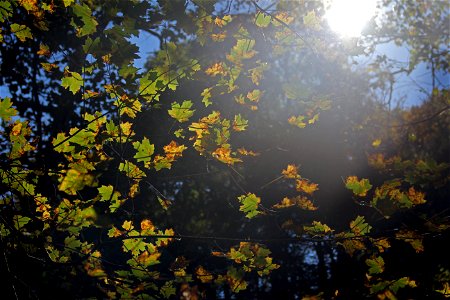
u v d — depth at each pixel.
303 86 3.18
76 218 3.30
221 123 3.18
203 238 3.30
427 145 13.93
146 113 3.22
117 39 2.93
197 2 2.95
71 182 2.87
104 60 2.94
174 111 3.11
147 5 2.92
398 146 12.94
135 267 3.42
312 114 3.33
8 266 3.14
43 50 3.38
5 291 3.04
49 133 9.01
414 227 3.21
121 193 3.27
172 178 3.36
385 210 3.26
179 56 2.95
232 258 3.52
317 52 3.38
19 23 3.32
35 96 8.32
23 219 3.50
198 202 15.38
